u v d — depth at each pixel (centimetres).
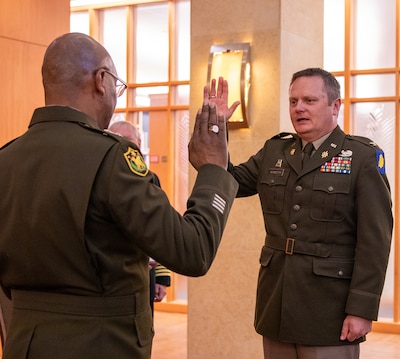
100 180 142
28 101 522
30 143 151
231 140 422
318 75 246
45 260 144
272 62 413
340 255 236
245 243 421
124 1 766
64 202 142
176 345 573
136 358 148
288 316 236
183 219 144
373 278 228
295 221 240
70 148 146
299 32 430
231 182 154
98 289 145
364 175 236
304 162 247
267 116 414
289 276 238
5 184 151
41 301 147
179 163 755
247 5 420
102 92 154
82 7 788
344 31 662
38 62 530
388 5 654
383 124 654
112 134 150
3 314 180
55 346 142
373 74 658
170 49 752
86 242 142
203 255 143
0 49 500
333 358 233
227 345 425
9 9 507
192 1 434
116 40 782
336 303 234
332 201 236
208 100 158
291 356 242
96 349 143
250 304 420
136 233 140
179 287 746
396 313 644
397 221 646
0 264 152
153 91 763
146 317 153
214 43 428
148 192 142
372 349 575
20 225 146
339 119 666
